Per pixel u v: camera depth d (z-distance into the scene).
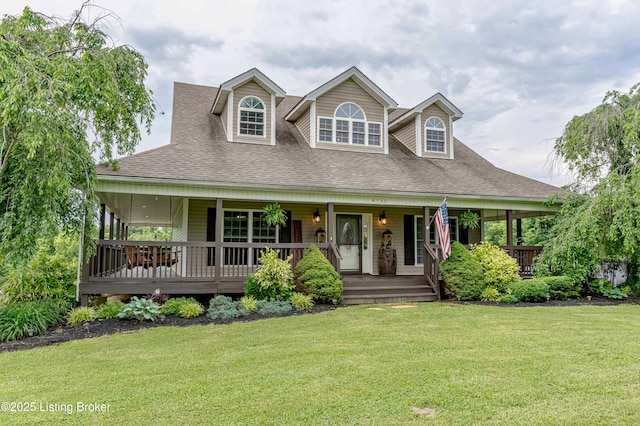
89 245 8.32
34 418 3.70
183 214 11.82
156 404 3.96
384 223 14.02
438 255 11.99
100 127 8.20
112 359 5.56
